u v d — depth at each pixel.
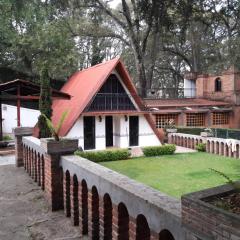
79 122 21.42
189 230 2.48
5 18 25.39
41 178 7.08
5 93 20.62
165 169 15.56
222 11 26.92
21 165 9.86
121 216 3.78
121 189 3.62
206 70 42.44
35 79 31.00
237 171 15.02
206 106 31.62
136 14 29.22
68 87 27.44
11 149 17.81
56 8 29.19
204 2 26.84
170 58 47.41
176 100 33.41
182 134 23.81
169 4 25.11
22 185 7.49
